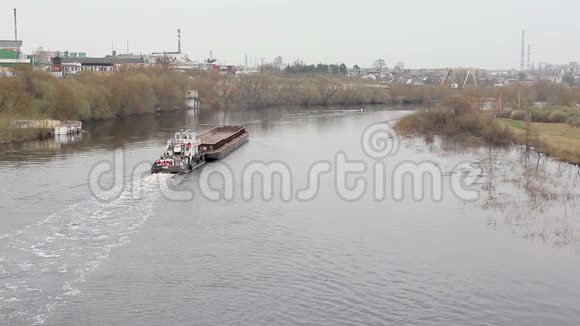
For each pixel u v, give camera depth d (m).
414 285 44.56
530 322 39.22
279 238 54.84
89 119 152.88
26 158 91.75
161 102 191.25
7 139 110.12
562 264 48.47
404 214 63.03
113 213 60.97
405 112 199.50
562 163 91.19
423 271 47.16
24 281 43.34
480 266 48.09
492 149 105.94
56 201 64.88
